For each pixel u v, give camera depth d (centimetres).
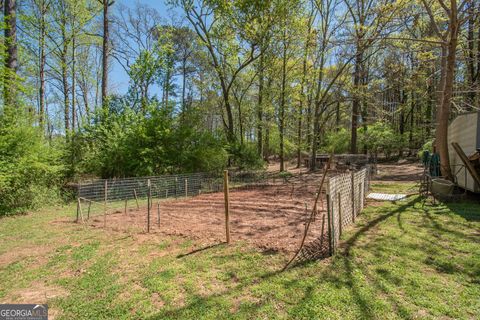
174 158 1220
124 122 1258
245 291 324
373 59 1962
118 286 348
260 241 486
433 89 1462
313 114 2023
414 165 2039
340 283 332
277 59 1809
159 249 473
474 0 953
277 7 1450
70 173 1130
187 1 1584
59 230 617
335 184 456
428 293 307
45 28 1630
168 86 2119
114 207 868
